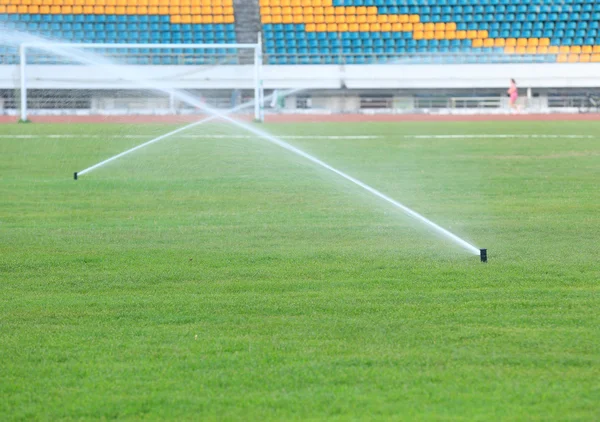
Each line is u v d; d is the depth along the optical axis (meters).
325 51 57.28
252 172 22.88
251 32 57.56
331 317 9.31
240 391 7.13
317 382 7.32
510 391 7.09
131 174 22.45
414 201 17.98
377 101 54.91
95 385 7.27
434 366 7.69
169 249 13.10
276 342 8.41
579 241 13.59
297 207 17.08
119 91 50.94
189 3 57.75
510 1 59.62
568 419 6.51
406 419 6.53
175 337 8.61
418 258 12.31
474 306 9.73
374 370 7.60
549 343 8.33
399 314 9.41
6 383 7.33
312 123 43.94
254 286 10.77
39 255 12.64
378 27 58.53
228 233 14.35
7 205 17.48
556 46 58.34
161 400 6.94
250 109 52.38
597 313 9.41
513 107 52.50
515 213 16.36
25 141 32.25
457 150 29.45
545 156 27.27
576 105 55.94
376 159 26.55
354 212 16.45
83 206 17.38
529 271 11.49
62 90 50.19
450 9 59.38
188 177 21.78
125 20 56.41
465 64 55.12
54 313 9.55
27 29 55.09
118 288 10.74
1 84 49.72
